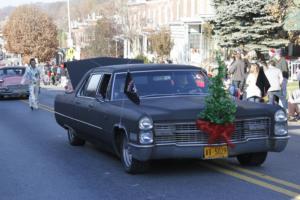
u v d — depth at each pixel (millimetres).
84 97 10023
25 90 26812
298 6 22266
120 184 7672
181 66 9414
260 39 28781
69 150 10797
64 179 8133
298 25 23859
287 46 29734
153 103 8219
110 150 9156
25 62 82188
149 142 7457
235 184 7480
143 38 51406
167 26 45656
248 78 14516
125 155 8281
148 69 9188
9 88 26578
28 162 9578
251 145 7922
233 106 7656
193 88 9031
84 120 9734
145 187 7441
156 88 8891
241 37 28609
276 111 8094
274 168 8531
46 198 7055
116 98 8922
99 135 9070
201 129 7574
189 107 7754
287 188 7188
